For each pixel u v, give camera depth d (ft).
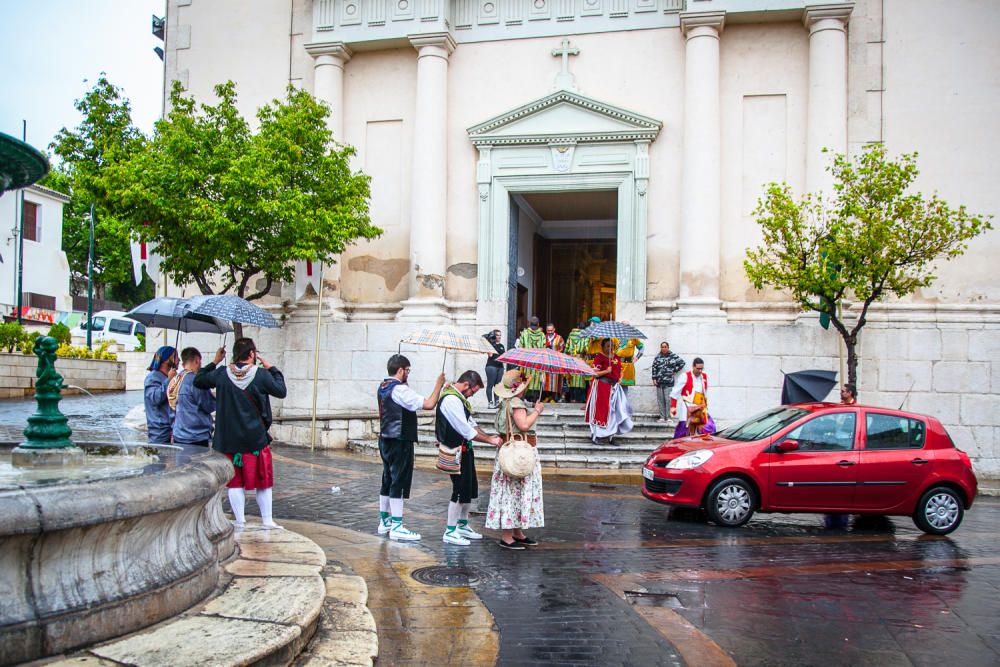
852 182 45.83
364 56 61.05
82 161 48.96
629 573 23.88
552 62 58.13
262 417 24.48
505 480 26.30
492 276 57.67
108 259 112.88
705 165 53.72
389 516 27.48
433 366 55.88
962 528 34.09
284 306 59.47
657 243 55.88
